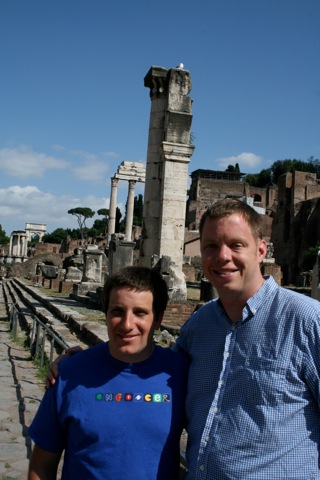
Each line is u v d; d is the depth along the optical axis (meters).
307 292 26.45
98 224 137.38
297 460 2.25
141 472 2.41
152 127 18.39
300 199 71.75
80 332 11.67
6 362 10.55
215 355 2.57
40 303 21.02
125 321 2.57
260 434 2.28
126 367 2.59
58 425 2.57
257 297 2.50
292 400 2.31
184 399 2.63
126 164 52.84
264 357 2.38
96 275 22.14
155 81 18.16
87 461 2.43
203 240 2.66
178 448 2.59
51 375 2.65
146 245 18.12
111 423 2.45
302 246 66.31
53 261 62.03
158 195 18.27
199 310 2.85
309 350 2.33
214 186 105.81
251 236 2.57
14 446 5.57
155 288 2.69
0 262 69.44
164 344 9.23
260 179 127.12
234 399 2.41
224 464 2.32
